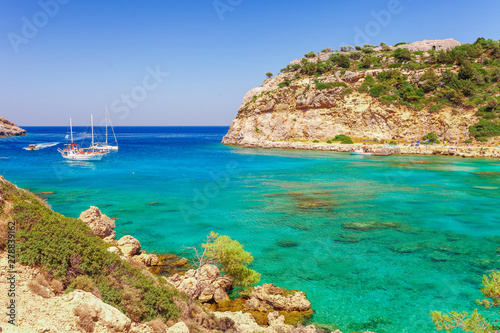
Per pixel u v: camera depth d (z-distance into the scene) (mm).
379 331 17062
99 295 11961
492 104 91875
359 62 129125
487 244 28375
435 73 107500
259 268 24156
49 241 12828
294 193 49188
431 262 24953
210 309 18469
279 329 16016
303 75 131500
